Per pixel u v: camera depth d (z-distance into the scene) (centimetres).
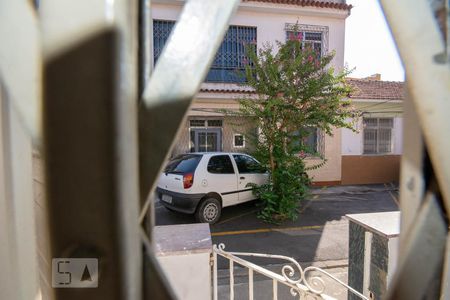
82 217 34
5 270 53
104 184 34
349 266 211
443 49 42
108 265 34
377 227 181
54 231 34
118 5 34
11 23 36
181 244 171
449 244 44
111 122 33
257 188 605
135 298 37
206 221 557
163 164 40
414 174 46
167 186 567
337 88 584
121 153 34
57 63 33
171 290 41
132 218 36
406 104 47
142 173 40
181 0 819
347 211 673
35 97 35
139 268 39
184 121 41
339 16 909
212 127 934
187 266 165
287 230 541
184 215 608
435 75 42
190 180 536
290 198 596
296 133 644
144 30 44
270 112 561
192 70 42
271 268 386
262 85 570
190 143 927
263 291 320
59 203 34
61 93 33
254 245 469
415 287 45
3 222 53
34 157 51
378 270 178
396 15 43
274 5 864
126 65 35
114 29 33
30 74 35
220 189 566
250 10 875
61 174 34
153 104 41
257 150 615
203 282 166
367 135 1005
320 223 583
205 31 42
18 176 56
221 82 895
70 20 33
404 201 48
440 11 42
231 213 640
